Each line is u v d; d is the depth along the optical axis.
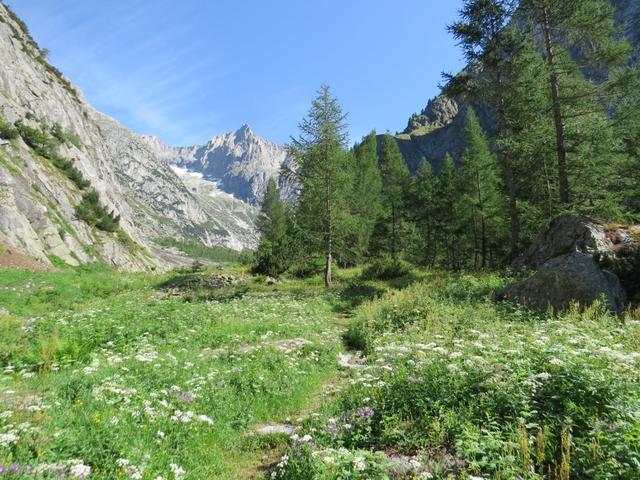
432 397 5.88
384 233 48.94
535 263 16.61
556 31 19.53
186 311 16.77
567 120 19.81
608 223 15.10
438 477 4.14
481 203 34.66
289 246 36.56
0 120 56.91
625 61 18.42
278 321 15.27
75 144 92.56
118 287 29.55
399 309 14.68
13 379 7.83
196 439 5.81
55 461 4.12
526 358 6.30
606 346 7.00
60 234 48.53
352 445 5.15
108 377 7.03
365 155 54.19
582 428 4.55
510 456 4.07
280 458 5.78
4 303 18.98
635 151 20.45
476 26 20.75
